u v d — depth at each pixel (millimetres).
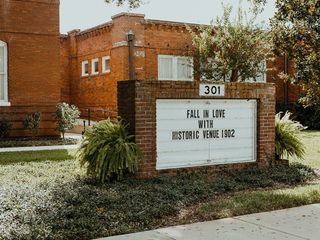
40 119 19594
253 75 24219
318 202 8359
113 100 24797
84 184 9039
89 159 9547
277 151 11742
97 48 26328
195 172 10367
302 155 12711
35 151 15336
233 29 23703
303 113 27797
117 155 9289
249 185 9680
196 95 10344
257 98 11359
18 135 19234
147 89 9719
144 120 9688
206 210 7531
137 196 7996
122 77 23891
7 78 19125
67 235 6148
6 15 19016
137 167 9562
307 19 11383
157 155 9938
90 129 9727
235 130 11094
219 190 9062
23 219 6551
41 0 19641
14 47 19188
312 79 11812
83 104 27859
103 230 6457
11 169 11195
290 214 7457
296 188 9320
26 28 19391
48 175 10406
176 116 10195
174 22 25156
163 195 8180
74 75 28703
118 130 9656
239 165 11062
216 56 23984
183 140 10289
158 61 24938
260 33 23875
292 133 12039
